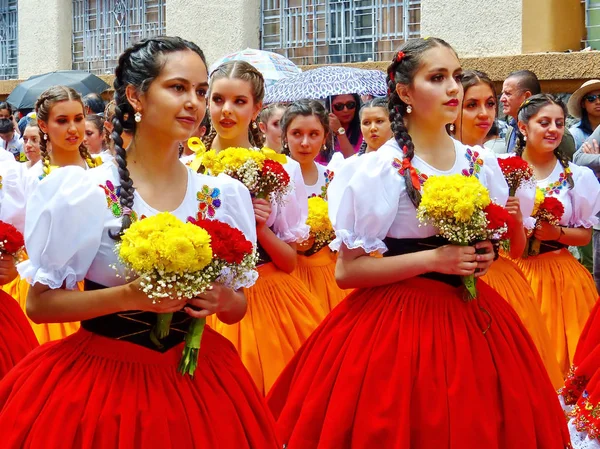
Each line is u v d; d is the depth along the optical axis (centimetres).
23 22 1342
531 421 345
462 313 353
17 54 1391
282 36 1111
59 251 284
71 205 283
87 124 703
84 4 1302
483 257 347
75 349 290
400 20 1027
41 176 523
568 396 462
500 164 463
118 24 1266
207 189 310
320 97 783
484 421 337
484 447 336
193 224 281
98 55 1293
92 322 291
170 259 266
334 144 762
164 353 289
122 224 289
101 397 279
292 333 464
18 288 538
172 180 304
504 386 345
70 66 1320
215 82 483
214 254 277
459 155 377
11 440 278
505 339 358
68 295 285
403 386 341
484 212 342
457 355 344
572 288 546
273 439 308
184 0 1155
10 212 455
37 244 286
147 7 1234
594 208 557
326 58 1081
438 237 358
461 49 952
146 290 269
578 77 866
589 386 437
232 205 313
